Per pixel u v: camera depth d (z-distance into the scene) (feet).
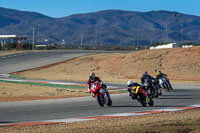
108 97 133.69
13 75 448.24
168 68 510.58
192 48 589.73
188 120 95.50
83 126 88.38
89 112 118.52
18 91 217.97
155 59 568.00
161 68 514.27
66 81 339.16
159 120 96.48
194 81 369.09
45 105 140.46
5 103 148.66
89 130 81.46
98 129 82.79
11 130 83.97
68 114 113.60
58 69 557.74
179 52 585.22
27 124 93.50
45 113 115.96
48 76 447.01
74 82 322.55
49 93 206.80
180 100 159.43
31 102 153.38
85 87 258.98
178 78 419.95
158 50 630.74
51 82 314.96
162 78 218.38
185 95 188.65
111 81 355.15
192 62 525.34
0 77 394.32
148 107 131.75
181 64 522.47
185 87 270.05
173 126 85.46
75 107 133.28
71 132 79.51
